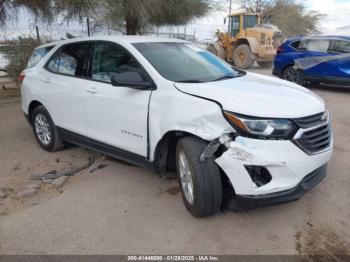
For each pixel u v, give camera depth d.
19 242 3.16
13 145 5.72
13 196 4.01
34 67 5.50
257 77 4.20
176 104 3.33
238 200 3.05
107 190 4.05
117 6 9.50
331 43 9.82
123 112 3.85
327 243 3.01
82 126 4.53
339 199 3.71
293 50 10.76
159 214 3.52
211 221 3.36
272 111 2.95
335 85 9.70
